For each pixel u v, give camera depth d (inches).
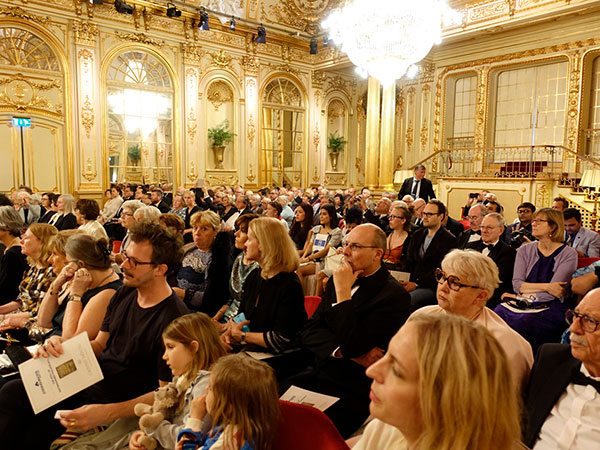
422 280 172.1
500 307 143.4
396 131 591.5
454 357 33.2
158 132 486.3
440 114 544.4
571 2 361.1
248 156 547.5
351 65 561.9
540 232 146.1
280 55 561.9
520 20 395.5
